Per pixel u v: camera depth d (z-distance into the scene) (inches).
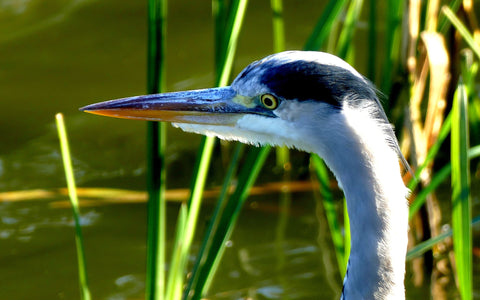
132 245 406.0
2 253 401.1
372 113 210.1
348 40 359.6
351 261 214.5
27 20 615.2
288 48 548.1
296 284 375.9
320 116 212.7
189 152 477.4
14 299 370.3
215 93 238.4
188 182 448.5
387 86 366.6
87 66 556.7
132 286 378.0
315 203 431.2
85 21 611.2
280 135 227.0
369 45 392.8
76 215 258.8
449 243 388.5
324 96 211.5
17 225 420.2
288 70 217.8
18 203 435.5
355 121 207.8
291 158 454.9
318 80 212.1
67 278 385.1
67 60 564.1
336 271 384.2
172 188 443.2
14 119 507.2
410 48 358.6
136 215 428.1
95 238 410.6
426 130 359.9
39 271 389.7
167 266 390.6
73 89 530.9
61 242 409.1
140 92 522.6
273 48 551.8
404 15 359.9
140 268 391.2
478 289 363.6
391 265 208.8
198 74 535.8
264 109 229.0
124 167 466.3
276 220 420.5
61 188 448.1
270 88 222.5
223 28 378.9
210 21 604.1
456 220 247.4
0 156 476.4
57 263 394.9
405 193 210.5
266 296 368.5
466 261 248.8
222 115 237.0
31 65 560.1
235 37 265.9
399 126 382.3
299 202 432.1
